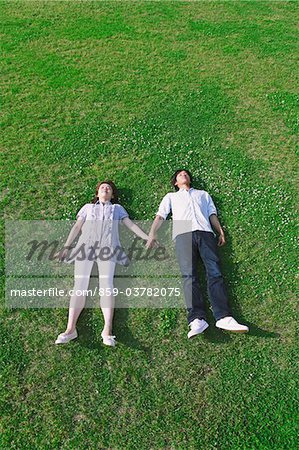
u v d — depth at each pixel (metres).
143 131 7.53
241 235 6.04
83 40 9.84
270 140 7.48
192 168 6.94
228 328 4.93
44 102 8.12
